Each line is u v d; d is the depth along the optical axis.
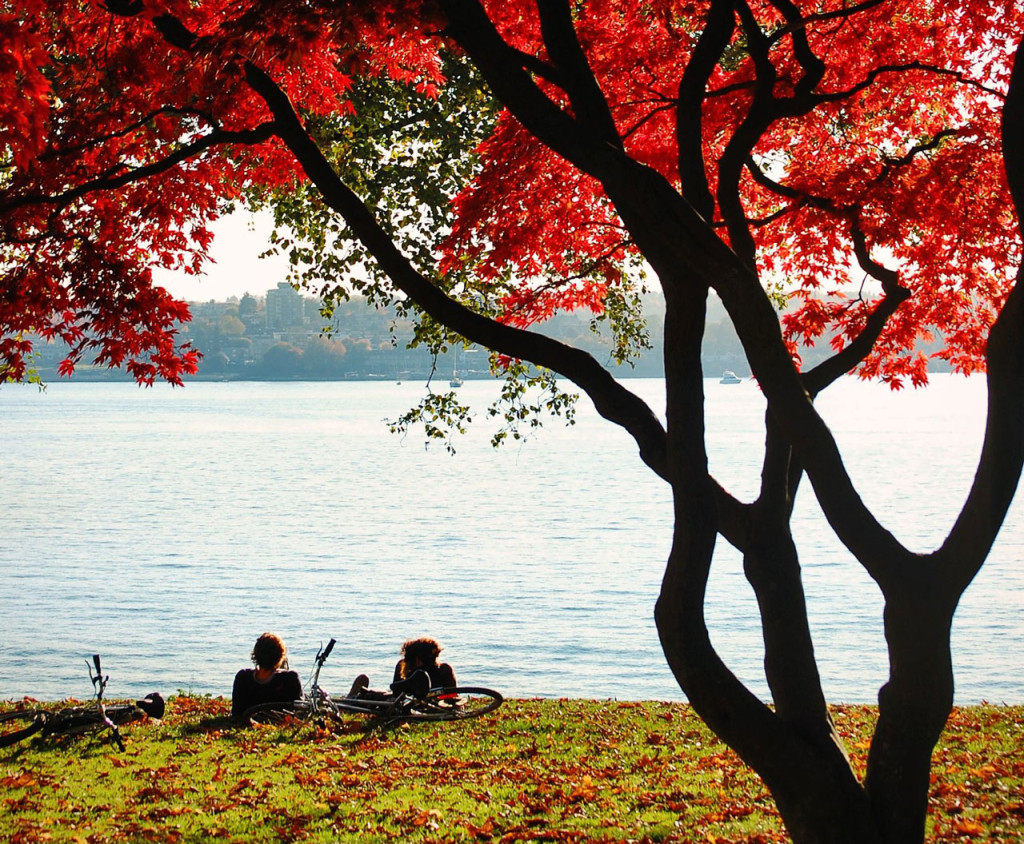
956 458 94.19
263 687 11.56
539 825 7.84
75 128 9.12
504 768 9.60
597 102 6.98
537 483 78.00
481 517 56.53
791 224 10.72
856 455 98.75
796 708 6.26
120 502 64.38
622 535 48.62
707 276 6.24
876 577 6.05
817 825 5.91
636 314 19.34
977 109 10.45
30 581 36.19
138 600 32.41
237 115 9.42
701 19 9.92
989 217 10.20
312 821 8.00
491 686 21.95
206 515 57.47
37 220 9.38
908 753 5.97
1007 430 5.90
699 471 6.39
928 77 10.51
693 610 6.18
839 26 10.10
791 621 6.44
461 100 16.70
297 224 17.44
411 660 12.26
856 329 11.16
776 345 6.24
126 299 9.67
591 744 10.64
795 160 11.43
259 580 36.41
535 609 30.89
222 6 8.59
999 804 8.03
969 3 9.81
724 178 7.68
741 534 6.69
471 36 6.71
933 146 10.19
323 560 41.38
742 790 8.70
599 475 84.75
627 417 6.88
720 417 179.50
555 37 7.02
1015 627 27.70
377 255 7.16
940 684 5.96
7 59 5.65
